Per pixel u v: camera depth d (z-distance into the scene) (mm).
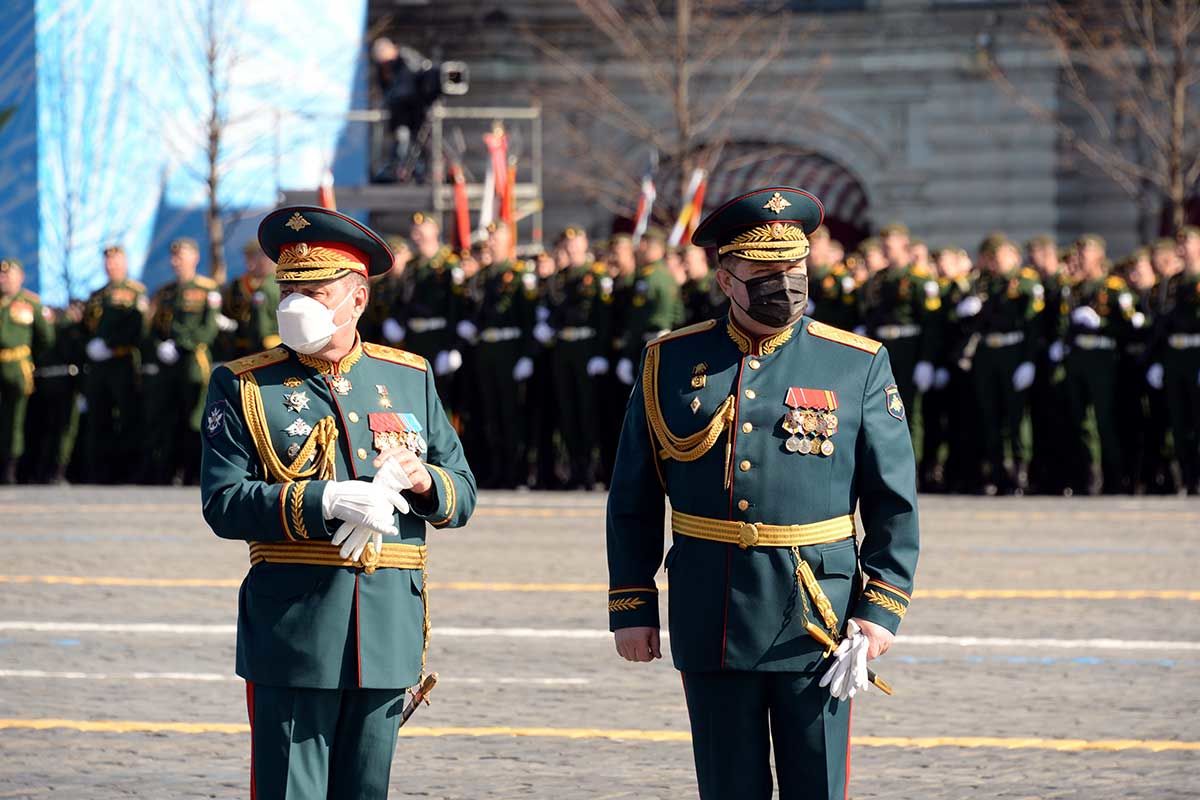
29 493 44062
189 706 20406
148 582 28688
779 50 82062
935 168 83000
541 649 23500
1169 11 78188
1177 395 42375
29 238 59156
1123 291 42594
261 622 12172
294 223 12297
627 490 12539
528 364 45094
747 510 12078
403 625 12297
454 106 82812
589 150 82500
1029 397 43844
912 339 43438
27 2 59281
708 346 12492
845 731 12133
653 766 17891
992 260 43125
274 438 12352
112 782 17312
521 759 18172
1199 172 79062
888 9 82688
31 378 47125
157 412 46469
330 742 12258
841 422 12195
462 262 45375
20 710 20172
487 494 43812
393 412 12594
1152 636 24188
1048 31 80125
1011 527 35812
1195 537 34062
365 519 11820
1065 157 82688
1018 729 19297
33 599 27062
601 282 44156
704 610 12086
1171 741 18766
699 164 80062
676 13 82438
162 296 46469
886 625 12000
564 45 83375
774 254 12047
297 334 12203
